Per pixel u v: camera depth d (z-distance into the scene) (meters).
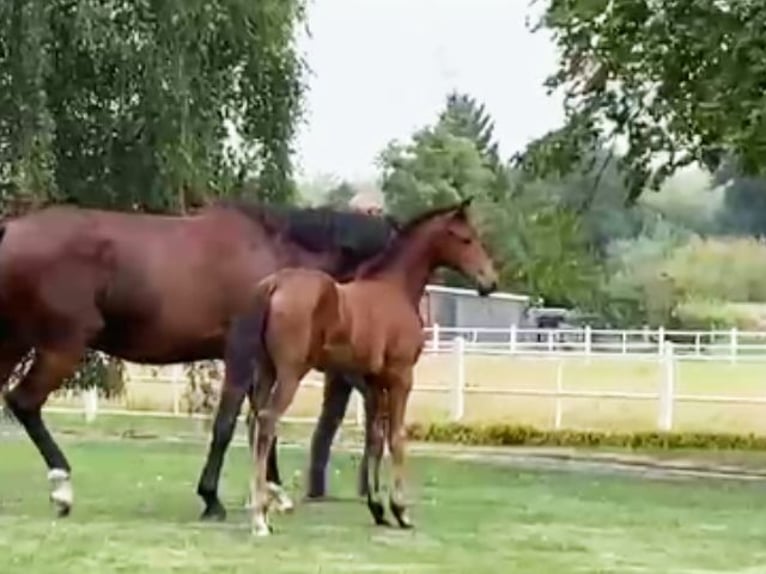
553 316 45.22
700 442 20.34
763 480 15.61
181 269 10.39
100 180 16.22
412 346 10.05
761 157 15.88
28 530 9.62
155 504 11.46
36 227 10.32
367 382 10.15
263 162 17.03
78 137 16.19
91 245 10.28
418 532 9.96
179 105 15.87
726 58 15.40
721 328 47.38
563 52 17.80
